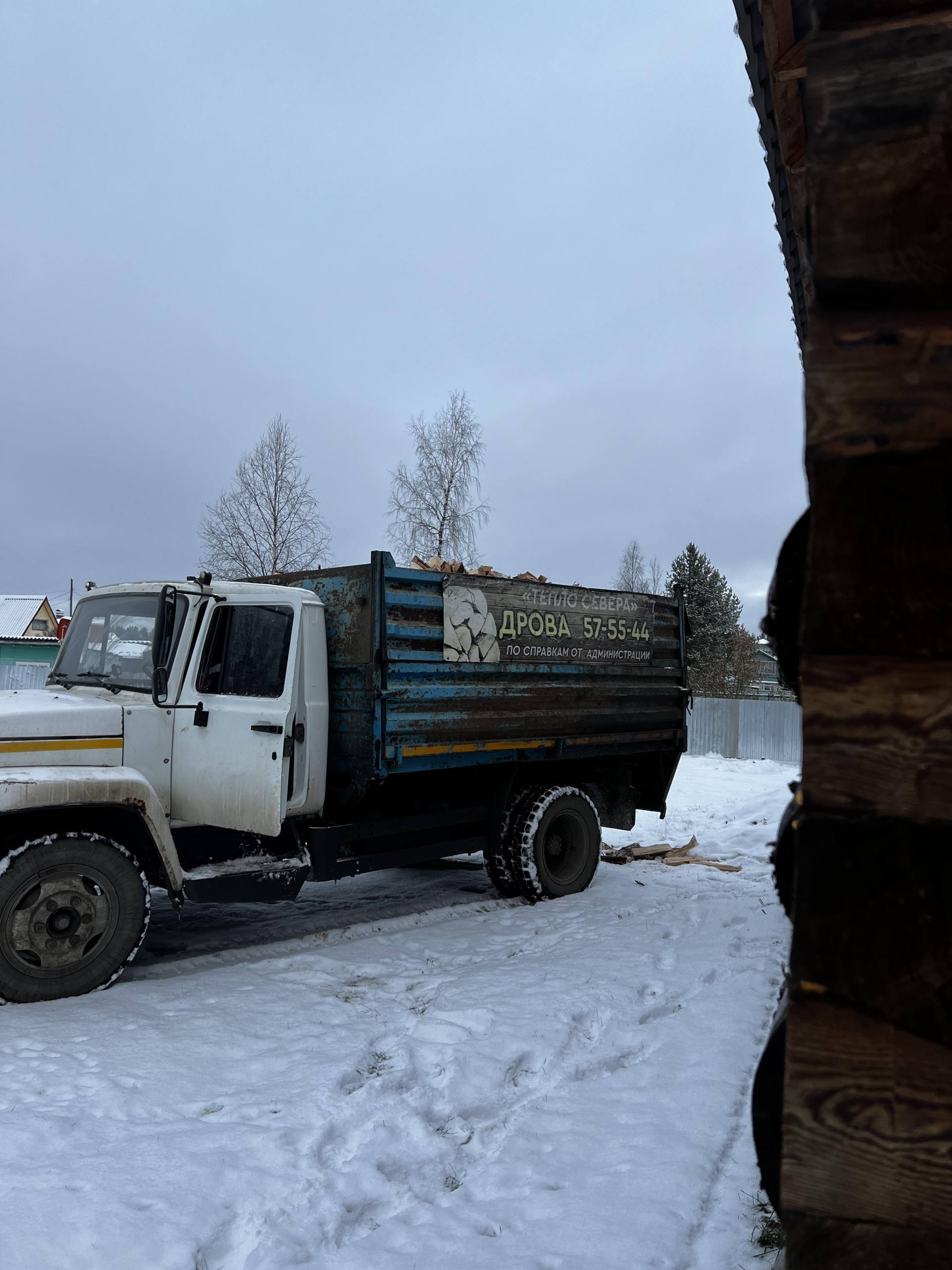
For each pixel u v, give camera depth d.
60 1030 3.94
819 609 1.13
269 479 25.47
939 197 1.08
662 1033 4.07
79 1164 2.83
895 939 1.10
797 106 2.05
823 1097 1.13
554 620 6.90
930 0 1.10
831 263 1.12
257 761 5.19
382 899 6.96
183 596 5.25
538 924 6.04
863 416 1.11
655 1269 2.39
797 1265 1.14
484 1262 2.44
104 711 4.92
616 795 7.99
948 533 1.08
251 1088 3.47
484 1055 3.81
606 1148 3.06
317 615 5.67
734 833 10.00
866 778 1.11
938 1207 1.08
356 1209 2.75
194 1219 2.58
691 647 39.94
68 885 4.43
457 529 27.47
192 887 4.90
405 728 5.66
